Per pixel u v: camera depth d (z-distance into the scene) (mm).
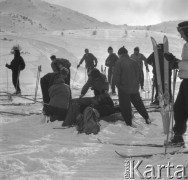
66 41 69000
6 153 6191
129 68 8820
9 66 16312
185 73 6203
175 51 60219
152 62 12516
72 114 8492
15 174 5066
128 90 8727
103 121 8750
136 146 6742
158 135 7789
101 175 5059
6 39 61062
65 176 5008
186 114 6527
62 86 9008
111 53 18484
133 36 82812
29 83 22328
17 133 7980
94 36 83188
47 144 6930
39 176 4926
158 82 7637
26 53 41094
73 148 6508
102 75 9172
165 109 7711
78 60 40938
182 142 6582
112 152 6254
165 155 5906
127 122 8711
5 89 19109
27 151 6273
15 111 11211
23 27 198125
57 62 9438
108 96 9133
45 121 9008
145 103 13391
